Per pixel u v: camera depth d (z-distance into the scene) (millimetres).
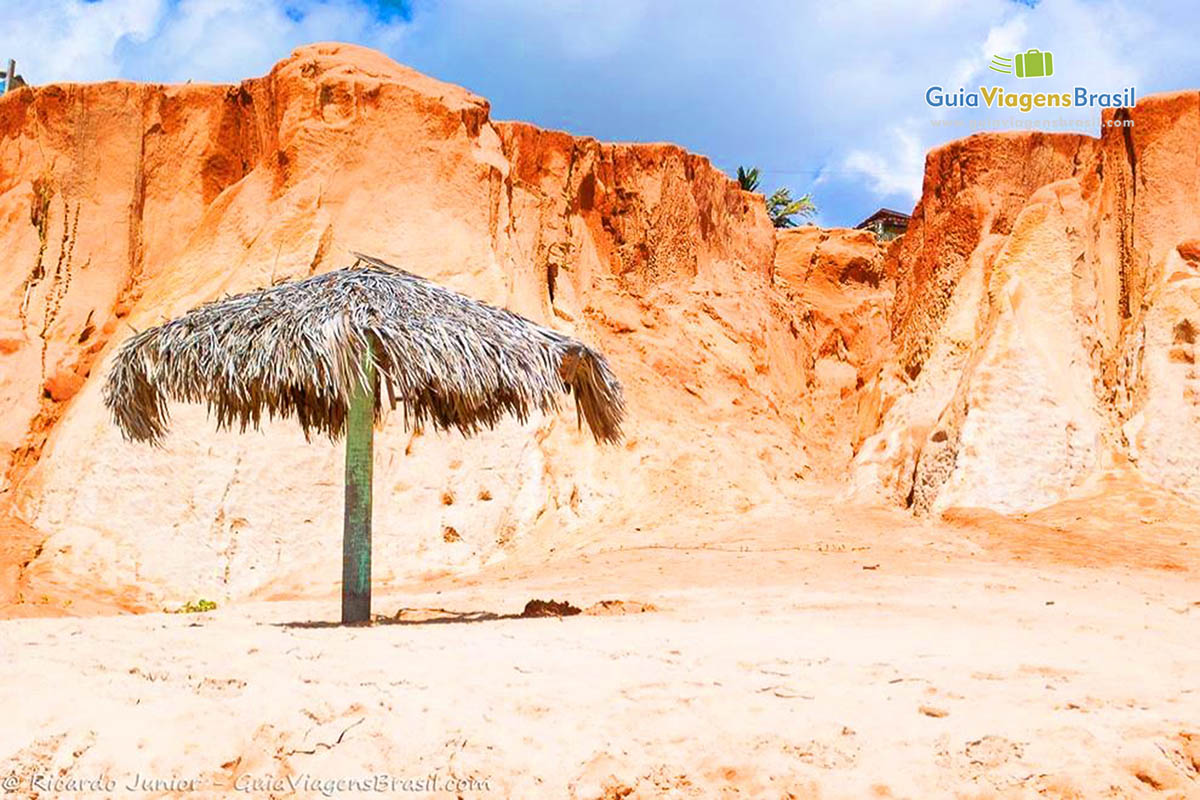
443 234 27031
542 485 23984
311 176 27391
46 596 20109
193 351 12000
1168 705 7340
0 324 27500
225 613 13953
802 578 15891
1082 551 17844
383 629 10398
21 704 7391
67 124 29641
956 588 14203
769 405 31391
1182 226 24641
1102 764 6656
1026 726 7051
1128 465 22047
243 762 6973
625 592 15258
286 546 23391
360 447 12203
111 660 8406
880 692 7715
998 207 27438
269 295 12344
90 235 28969
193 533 23219
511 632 10055
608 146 33594
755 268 38281
